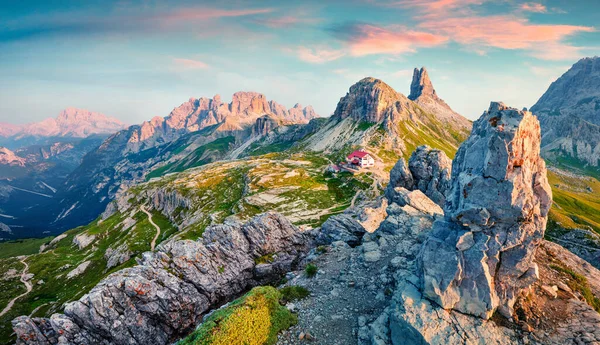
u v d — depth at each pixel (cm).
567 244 11781
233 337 2466
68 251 17438
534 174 2223
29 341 3291
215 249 4347
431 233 2517
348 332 2533
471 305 2148
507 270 2183
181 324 3694
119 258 13875
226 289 4138
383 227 4434
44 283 13262
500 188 2120
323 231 5359
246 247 4594
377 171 18762
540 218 2123
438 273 2250
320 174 19300
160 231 16588
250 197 15575
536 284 2453
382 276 3164
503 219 2141
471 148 2416
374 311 2716
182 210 18038
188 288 3847
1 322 10162
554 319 2128
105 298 3462
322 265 3953
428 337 2000
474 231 2242
